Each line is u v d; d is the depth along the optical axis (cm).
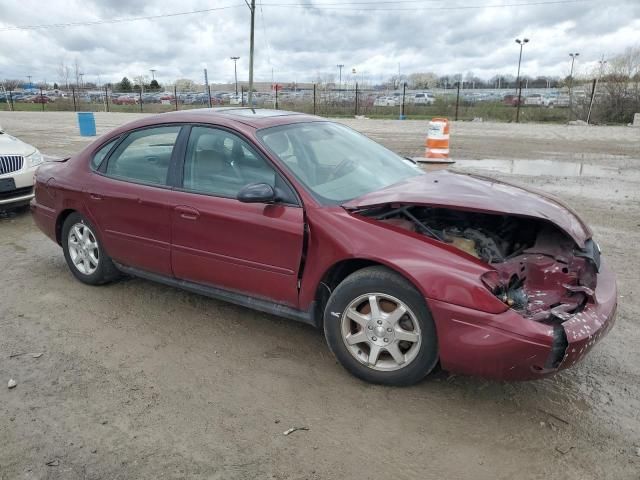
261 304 380
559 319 292
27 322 428
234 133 389
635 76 2709
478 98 3541
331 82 5219
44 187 507
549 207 342
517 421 303
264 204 361
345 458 275
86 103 4844
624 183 977
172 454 278
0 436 294
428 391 331
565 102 2995
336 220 335
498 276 303
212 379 346
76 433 296
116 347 388
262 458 275
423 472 265
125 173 447
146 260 436
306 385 338
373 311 324
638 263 545
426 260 306
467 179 391
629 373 351
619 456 275
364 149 448
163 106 4509
